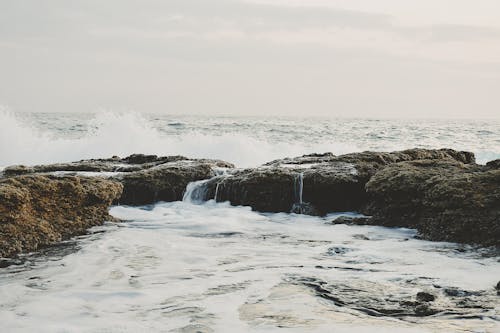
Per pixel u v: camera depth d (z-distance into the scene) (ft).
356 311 17.62
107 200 35.53
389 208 36.40
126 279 22.00
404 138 123.13
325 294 19.62
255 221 38.04
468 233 30.22
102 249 27.55
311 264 24.71
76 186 33.30
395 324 16.19
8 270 23.48
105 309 18.01
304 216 40.42
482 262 25.32
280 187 42.27
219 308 17.95
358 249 28.32
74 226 31.96
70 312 17.76
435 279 21.93
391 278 22.03
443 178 34.27
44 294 19.85
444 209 32.27
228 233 33.22
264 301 18.75
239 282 21.35
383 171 38.93
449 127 175.11
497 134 135.44
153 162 53.26
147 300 18.95
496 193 31.24
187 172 46.96
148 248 27.99
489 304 18.38
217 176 45.68
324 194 41.47
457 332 15.38
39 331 16.01
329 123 215.31
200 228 34.63
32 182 31.32
